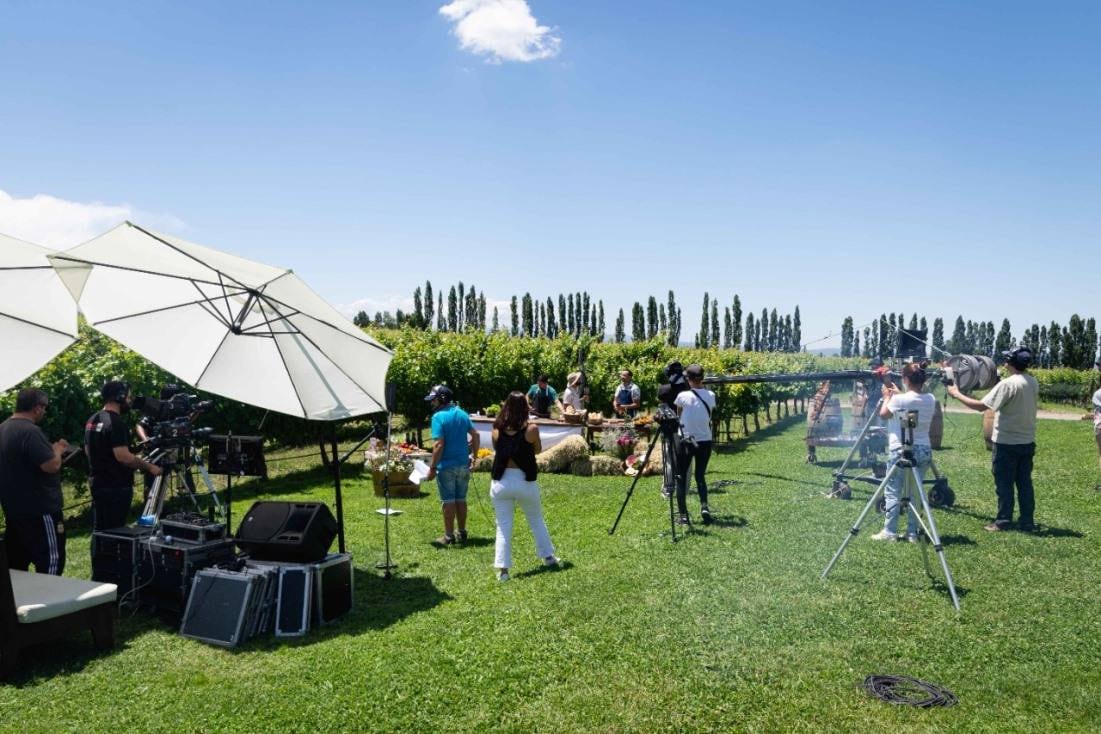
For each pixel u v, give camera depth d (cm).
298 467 1407
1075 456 1404
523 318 10850
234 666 500
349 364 680
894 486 785
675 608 591
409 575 707
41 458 576
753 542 790
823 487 1140
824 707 432
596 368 2078
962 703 435
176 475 813
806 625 552
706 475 1283
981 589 625
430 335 2108
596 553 765
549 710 432
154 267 577
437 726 416
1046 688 450
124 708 439
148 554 594
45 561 585
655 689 457
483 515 984
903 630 542
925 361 1231
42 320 654
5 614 475
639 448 1357
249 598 546
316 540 591
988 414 933
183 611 573
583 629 549
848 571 679
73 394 971
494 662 495
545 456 1310
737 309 10219
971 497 1013
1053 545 758
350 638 546
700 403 880
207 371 645
